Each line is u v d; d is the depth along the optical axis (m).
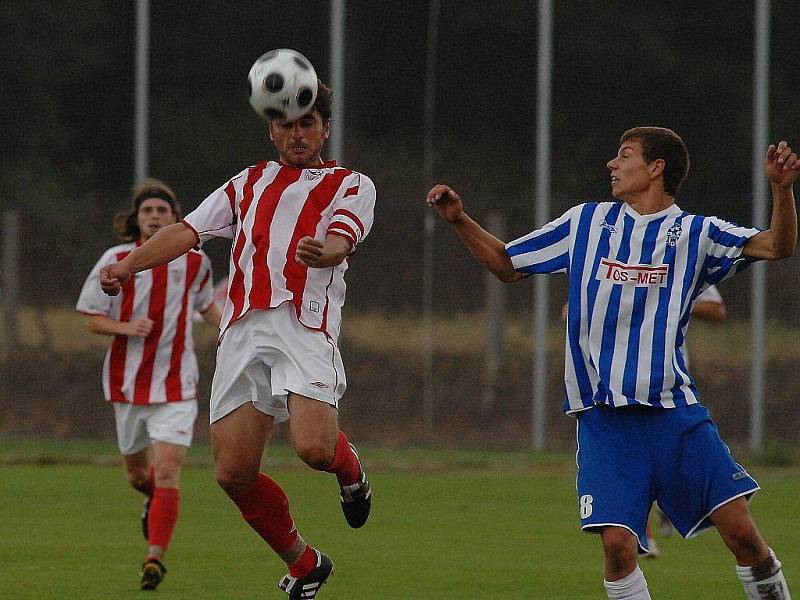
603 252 20.72
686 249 20.50
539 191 60.53
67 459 55.22
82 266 68.00
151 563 27.17
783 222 19.91
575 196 92.94
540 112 60.47
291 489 47.22
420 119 95.69
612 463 20.14
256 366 21.61
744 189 96.75
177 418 30.08
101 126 96.81
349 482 22.59
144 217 30.70
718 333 66.06
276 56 21.70
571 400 20.66
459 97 97.25
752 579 20.27
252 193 21.91
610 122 97.19
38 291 67.25
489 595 27.11
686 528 20.38
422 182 87.88
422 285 67.31
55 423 64.19
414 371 65.75
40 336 66.69
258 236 21.59
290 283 21.47
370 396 64.81
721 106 97.56
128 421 30.84
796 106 98.38
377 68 95.44
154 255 21.47
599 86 98.31
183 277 30.81
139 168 60.53
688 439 20.11
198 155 88.88
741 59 98.44
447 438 63.22
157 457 29.59
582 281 20.69
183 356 30.72
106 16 98.56
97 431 64.19
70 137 97.12
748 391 64.06
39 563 30.36
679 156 20.95
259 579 28.55
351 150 90.12
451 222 21.56
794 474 54.31
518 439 62.84
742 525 20.05
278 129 22.00
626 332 20.36
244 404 21.86
